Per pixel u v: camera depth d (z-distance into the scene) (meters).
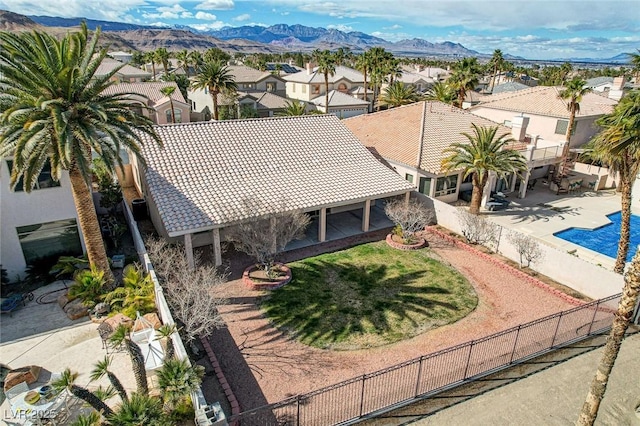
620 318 9.38
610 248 23.38
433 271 19.94
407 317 16.22
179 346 11.70
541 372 13.31
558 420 11.52
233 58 169.38
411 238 23.02
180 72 100.50
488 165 24.44
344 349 14.34
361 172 25.39
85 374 12.58
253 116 57.19
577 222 26.73
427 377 12.90
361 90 73.12
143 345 12.53
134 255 20.09
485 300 17.53
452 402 12.02
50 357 13.34
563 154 32.88
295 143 26.39
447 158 25.92
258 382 12.81
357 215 27.03
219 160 23.31
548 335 15.07
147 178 21.03
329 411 11.58
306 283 18.64
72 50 14.62
